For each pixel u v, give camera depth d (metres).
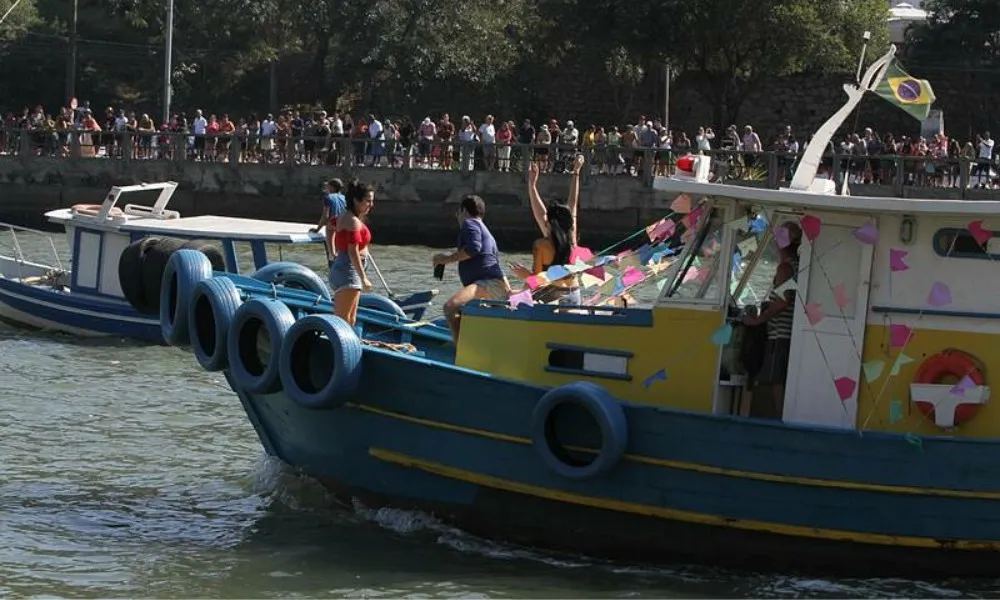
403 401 13.79
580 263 14.21
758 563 12.95
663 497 12.88
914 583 12.80
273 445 15.61
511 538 13.69
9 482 15.83
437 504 13.99
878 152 42.81
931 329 12.72
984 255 12.62
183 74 61.91
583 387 12.84
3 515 14.61
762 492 12.62
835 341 12.87
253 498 15.35
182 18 62.19
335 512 14.84
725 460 12.64
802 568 12.89
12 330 25.84
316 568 13.19
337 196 24.97
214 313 14.58
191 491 15.62
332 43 62.62
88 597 12.35
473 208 15.00
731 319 13.18
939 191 40.75
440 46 58.72
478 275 14.91
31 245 38.53
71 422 18.70
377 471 14.30
